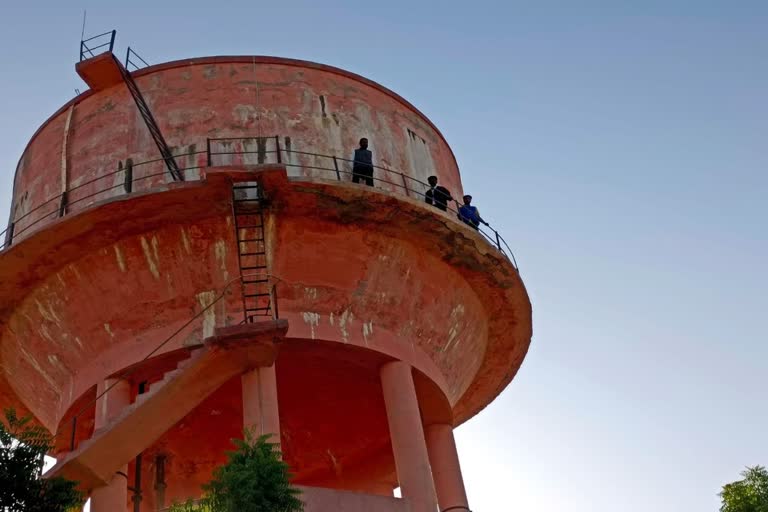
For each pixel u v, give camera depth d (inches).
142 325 700.7
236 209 687.1
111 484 632.4
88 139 762.8
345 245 714.2
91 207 665.6
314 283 709.3
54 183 756.6
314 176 723.4
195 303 698.8
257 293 696.4
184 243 694.5
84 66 759.7
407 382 719.1
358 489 900.0
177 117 749.9
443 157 850.8
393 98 828.0
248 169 660.7
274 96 764.6
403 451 689.0
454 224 725.9
